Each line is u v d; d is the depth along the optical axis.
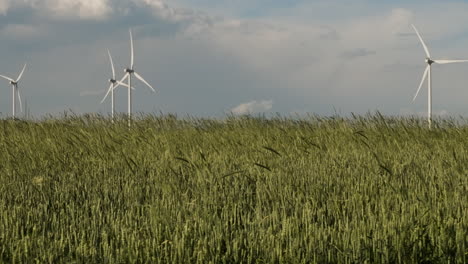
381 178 10.84
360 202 9.02
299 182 10.95
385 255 6.60
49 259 6.53
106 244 6.77
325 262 6.63
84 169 12.92
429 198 9.01
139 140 16.67
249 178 10.89
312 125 19.36
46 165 13.57
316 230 7.20
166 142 16.31
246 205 9.49
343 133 17.61
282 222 7.71
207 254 6.71
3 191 10.73
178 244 6.71
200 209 8.80
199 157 13.72
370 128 18.52
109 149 15.13
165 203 9.06
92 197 10.24
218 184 10.95
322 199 9.68
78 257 6.66
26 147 16.06
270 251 6.73
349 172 11.72
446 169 11.75
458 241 6.88
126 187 10.67
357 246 6.74
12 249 6.80
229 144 15.88
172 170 11.36
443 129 18.28
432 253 6.84
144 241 7.20
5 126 20.36
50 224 8.42
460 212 8.31
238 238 7.08
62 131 18.89
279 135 17.45
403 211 8.17
